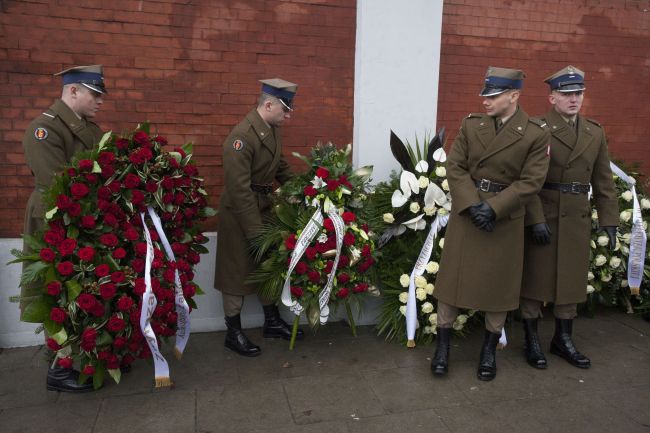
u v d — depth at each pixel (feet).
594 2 13.76
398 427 8.10
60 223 7.79
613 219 10.43
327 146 10.95
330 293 10.40
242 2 11.27
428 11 11.82
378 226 11.14
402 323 11.43
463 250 9.61
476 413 8.53
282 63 11.69
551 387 9.43
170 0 10.86
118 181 8.15
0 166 10.52
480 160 9.44
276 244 10.42
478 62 13.06
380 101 11.89
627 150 14.67
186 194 9.10
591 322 12.76
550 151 10.05
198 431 7.91
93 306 7.59
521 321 12.64
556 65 13.73
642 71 14.48
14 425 7.97
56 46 10.41
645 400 9.00
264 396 8.96
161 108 11.15
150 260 8.21
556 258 10.16
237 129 9.95
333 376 9.73
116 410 8.44
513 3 13.11
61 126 8.63
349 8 11.89
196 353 10.63
